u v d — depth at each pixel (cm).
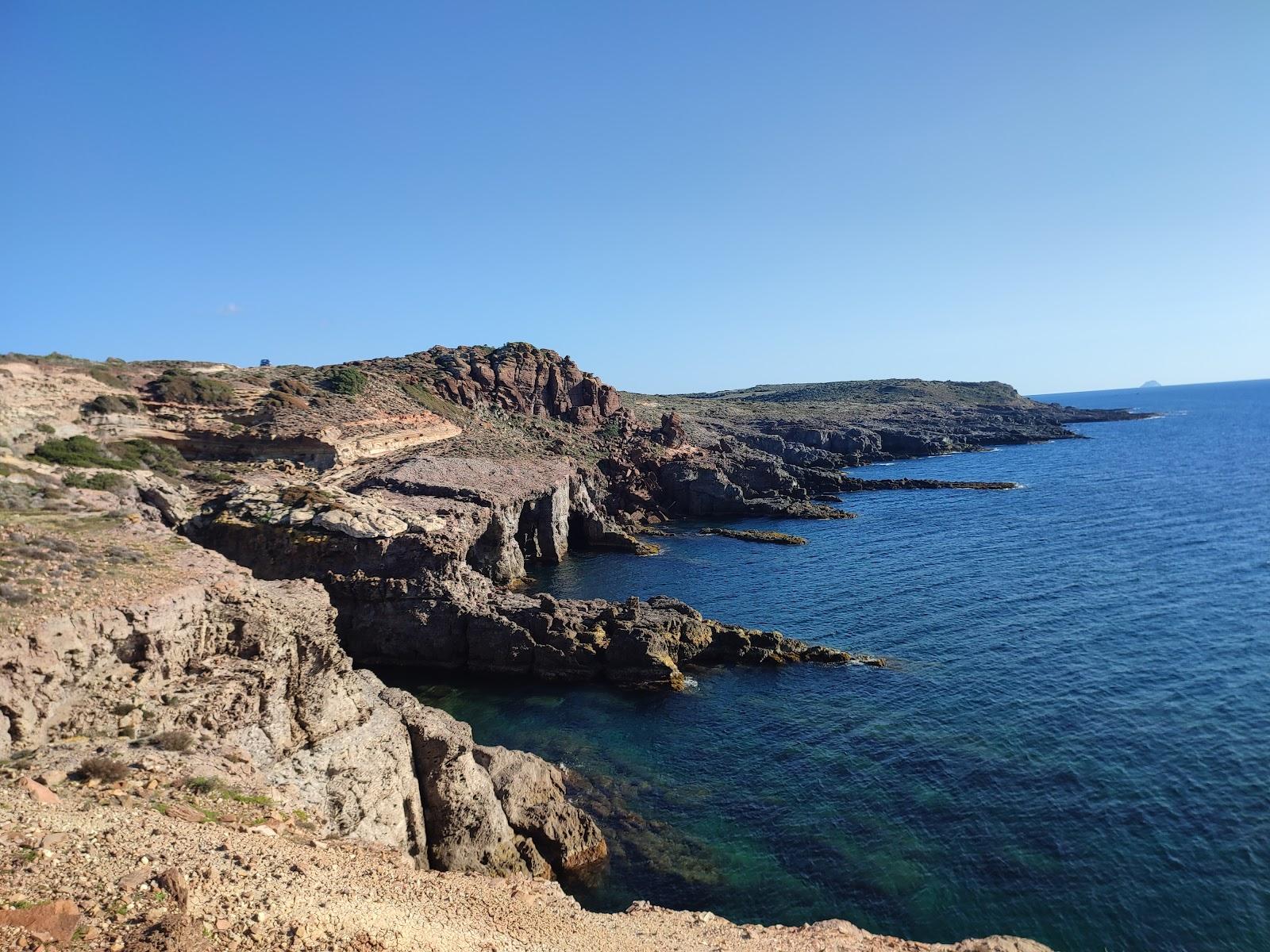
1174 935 2361
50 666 1752
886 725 3856
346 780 2202
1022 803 3088
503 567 7244
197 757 1781
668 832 3019
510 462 9044
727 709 4209
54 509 3297
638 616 5044
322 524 5234
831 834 2959
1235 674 4191
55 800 1359
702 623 5081
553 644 4819
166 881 1049
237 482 5769
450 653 4984
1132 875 2631
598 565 8225
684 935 1880
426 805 2544
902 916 2508
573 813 2922
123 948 885
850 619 5681
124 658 1984
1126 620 5181
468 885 1747
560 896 1892
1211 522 8406
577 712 4234
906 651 4931
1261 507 9188
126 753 1706
